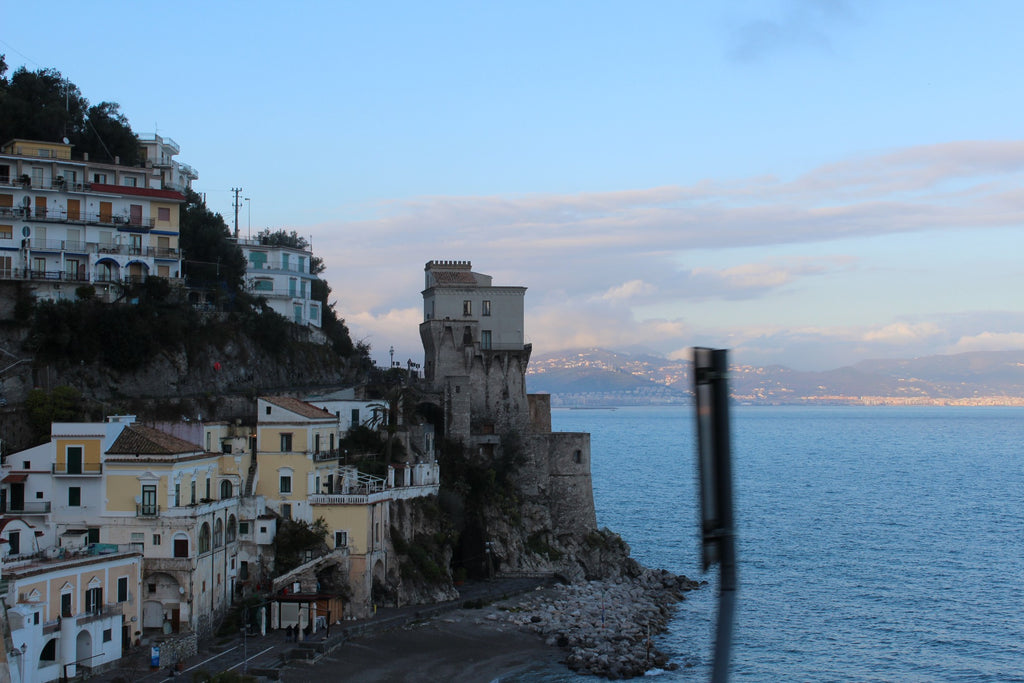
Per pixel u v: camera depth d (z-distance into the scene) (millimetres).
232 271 151750
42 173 131250
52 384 114125
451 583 127625
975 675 107250
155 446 95062
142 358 122875
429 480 133000
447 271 161750
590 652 107625
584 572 148875
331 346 165250
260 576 108000
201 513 96500
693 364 16828
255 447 114750
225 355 135250
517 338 157500
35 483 95438
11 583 74688
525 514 149375
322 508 112062
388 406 138000
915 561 169500
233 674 80938
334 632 103062
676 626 125312
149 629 93625
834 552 177750
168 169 163375
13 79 149250
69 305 117562
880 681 105188
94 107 152500
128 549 92125
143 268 131625
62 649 79188
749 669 108938
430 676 97125
